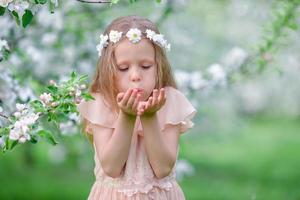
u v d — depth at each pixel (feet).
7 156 50.24
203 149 58.70
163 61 11.00
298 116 81.46
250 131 74.59
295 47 31.60
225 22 38.34
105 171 10.76
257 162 57.21
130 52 10.68
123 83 10.77
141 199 11.02
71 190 42.37
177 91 11.33
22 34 19.52
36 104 10.94
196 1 34.65
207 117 36.68
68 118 13.00
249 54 21.18
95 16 22.89
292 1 19.35
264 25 19.93
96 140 11.00
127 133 10.48
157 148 10.57
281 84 57.88
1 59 13.62
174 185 11.38
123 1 23.72
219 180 48.57
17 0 11.24
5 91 15.94
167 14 23.30
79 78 11.13
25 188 42.37
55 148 46.32
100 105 11.03
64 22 22.39
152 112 10.27
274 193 42.65
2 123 11.69
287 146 67.62
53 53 23.45
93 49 23.97
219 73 20.97
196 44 35.19
